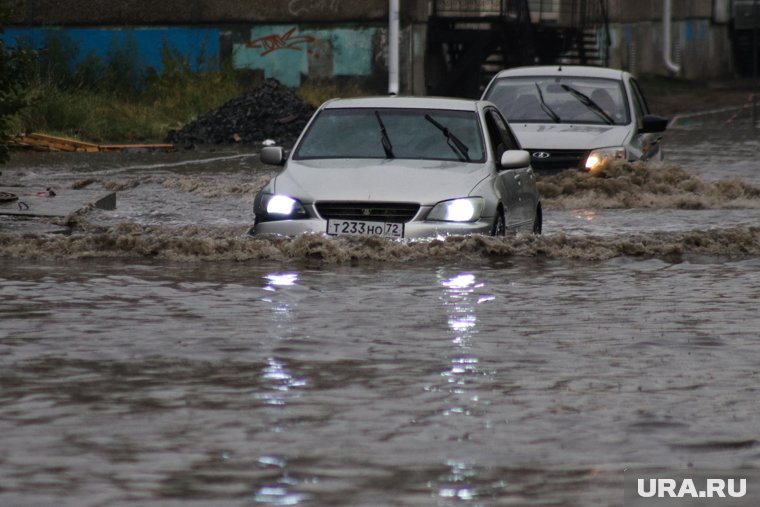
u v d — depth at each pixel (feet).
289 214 125.49
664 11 589.73
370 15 426.92
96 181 202.49
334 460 56.70
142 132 341.00
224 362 76.69
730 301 99.91
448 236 123.75
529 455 57.57
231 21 434.30
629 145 191.01
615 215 169.07
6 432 61.11
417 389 70.03
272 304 97.55
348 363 76.54
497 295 102.47
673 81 607.37
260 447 58.70
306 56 433.07
